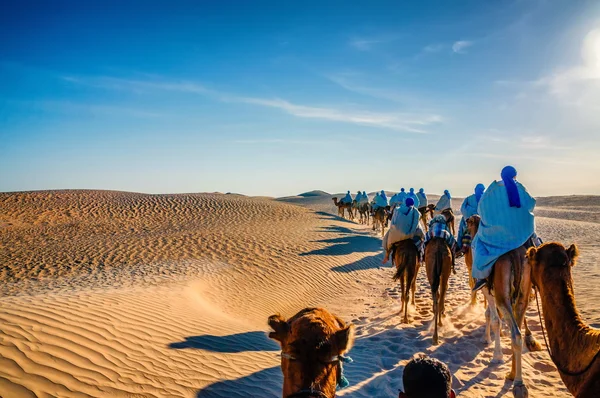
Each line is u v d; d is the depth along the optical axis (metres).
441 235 9.44
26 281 14.51
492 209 6.95
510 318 6.52
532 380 6.93
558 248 4.66
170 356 7.21
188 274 14.77
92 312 8.22
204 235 22.75
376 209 29.41
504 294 6.64
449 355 8.23
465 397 6.45
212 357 7.55
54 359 6.18
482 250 6.98
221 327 9.39
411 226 10.55
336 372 3.54
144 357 6.95
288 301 13.80
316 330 3.35
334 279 16.38
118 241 21.64
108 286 12.62
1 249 20.41
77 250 19.62
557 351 4.34
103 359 6.56
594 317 9.60
